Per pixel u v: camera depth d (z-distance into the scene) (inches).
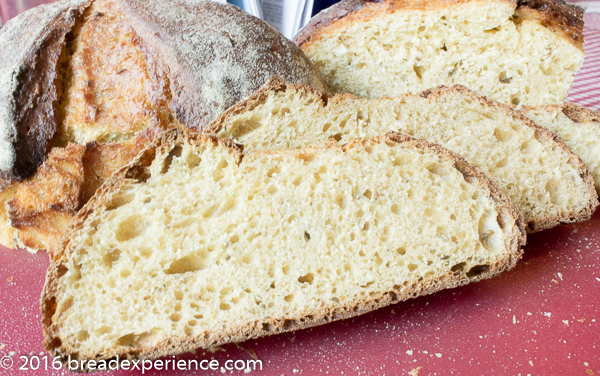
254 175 13.2
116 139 14.3
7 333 12.9
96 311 12.4
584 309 13.5
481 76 17.6
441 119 14.8
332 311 13.0
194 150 13.1
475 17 16.7
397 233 13.3
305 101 14.2
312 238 13.1
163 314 12.6
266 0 21.5
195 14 15.1
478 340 12.9
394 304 13.6
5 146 13.7
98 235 12.6
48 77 14.1
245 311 12.7
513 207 13.7
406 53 17.4
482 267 13.7
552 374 12.4
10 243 14.7
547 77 17.4
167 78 14.3
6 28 15.4
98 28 14.9
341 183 13.4
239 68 14.5
